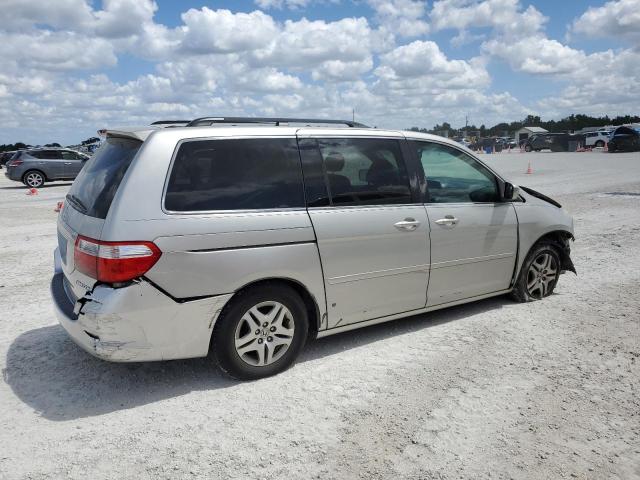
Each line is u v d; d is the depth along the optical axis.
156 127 3.94
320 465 2.97
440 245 4.75
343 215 4.17
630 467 2.94
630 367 4.14
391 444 3.15
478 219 5.00
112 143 4.16
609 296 5.89
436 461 2.99
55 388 3.89
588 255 7.85
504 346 4.56
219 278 3.65
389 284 4.49
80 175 4.34
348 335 4.86
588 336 4.76
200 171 3.72
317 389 3.83
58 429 3.35
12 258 8.30
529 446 3.13
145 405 3.64
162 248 3.46
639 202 12.91
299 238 3.94
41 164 23.31
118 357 3.47
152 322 3.50
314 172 4.14
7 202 17.00
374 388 3.84
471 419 3.42
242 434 3.28
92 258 3.45
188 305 3.59
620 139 38.44
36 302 5.98
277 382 3.94
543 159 34.50
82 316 3.47
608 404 3.59
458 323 5.12
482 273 5.16
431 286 4.78
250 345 3.89
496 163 31.42
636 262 7.39
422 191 4.70
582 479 2.84
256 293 3.83
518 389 3.80
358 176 4.36
